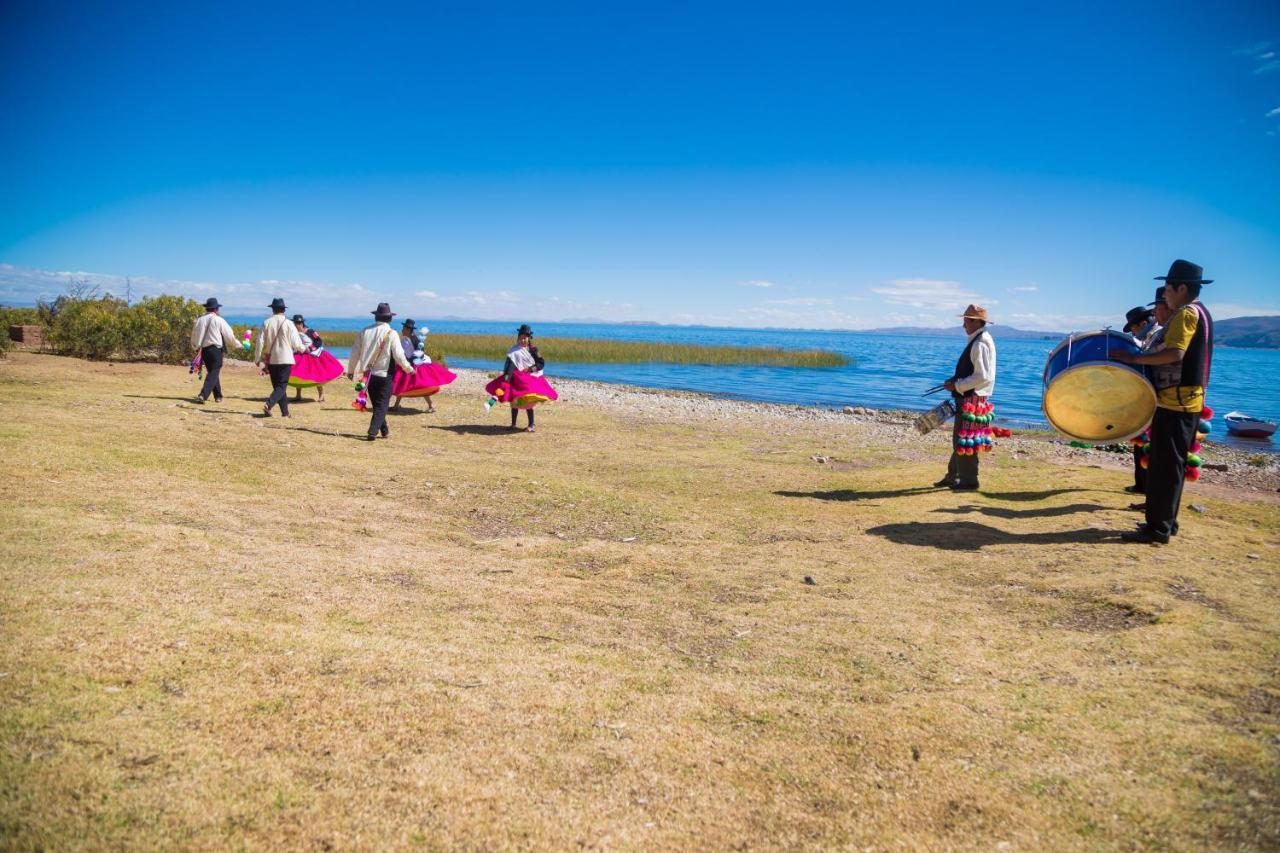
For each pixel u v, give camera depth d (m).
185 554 4.76
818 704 3.37
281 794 2.43
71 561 4.36
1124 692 3.44
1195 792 2.63
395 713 3.03
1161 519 6.11
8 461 6.73
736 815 2.52
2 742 2.54
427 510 7.20
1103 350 6.35
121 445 8.37
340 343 47.03
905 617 4.55
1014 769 2.80
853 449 12.94
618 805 2.54
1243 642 4.04
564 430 13.82
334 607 4.20
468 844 2.27
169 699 2.94
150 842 2.16
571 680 3.52
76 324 21.92
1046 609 4.68
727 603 4.84
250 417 12.19
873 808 2.57
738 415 18.91
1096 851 2.34
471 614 4.36
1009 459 11.69
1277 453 16.52
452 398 18.25
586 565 5.67
